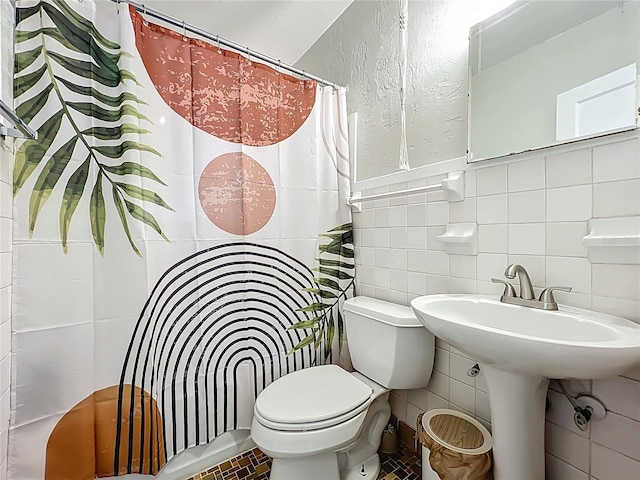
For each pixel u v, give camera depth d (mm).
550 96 938
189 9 1665
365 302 1483
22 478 979
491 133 1082
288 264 1543
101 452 1117
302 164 1602
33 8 1004
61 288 1043
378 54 1568
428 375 1273
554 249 927
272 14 1741
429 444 1019
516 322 905
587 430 867
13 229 973
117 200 1129
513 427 862
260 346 1456
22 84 986
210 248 1340
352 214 1745
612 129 812
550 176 936
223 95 1377
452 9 1217
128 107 1116
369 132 1629
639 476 770
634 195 773
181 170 1272
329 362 1650
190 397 1288
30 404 993
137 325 1156
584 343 613
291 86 1581
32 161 1003
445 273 1247
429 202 1312
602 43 839
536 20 977
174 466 1271
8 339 946
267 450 1021
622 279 792
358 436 1112
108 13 1135
